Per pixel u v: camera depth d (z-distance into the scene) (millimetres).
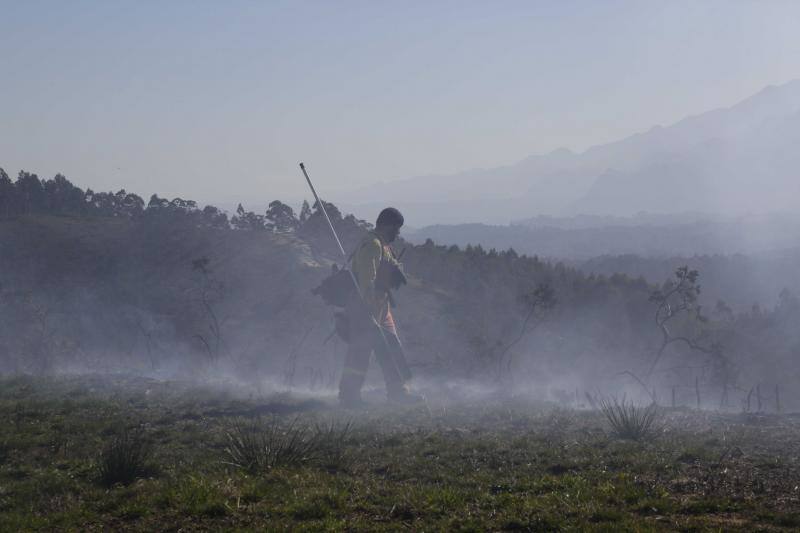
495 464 8086
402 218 13188
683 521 6082
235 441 8391
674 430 10180
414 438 9383
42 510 6734
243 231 100062
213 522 6176
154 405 11977
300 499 6598
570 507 6375
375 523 6129
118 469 7543
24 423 10180
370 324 12648
